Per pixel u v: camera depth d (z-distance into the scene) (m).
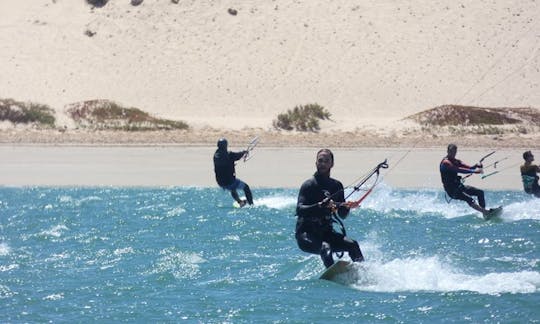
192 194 93.19
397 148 129.00
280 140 139.25
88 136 142.50
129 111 165.75
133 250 60.41
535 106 184.62
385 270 51.00
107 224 72.62
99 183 102.62
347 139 140.12
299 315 43.16
